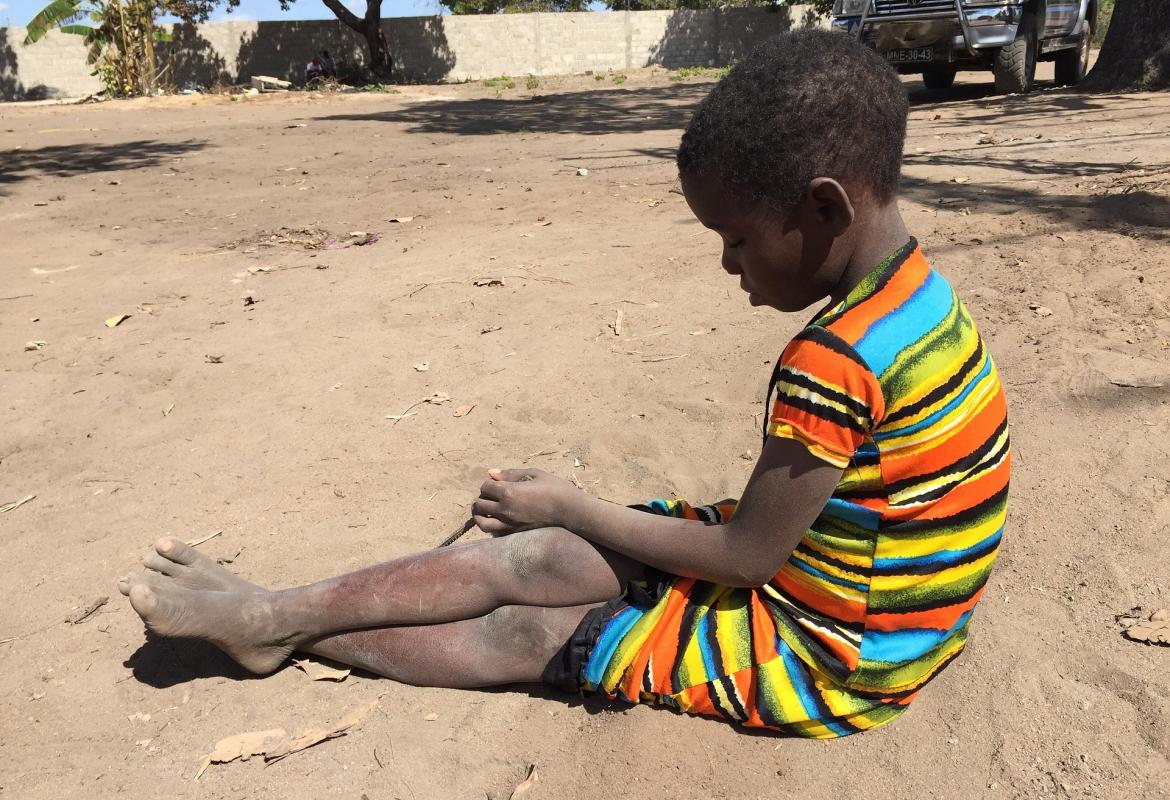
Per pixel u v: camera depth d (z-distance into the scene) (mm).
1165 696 2318
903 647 2064
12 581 3076
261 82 25828
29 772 2277
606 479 3551
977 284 5254
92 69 30578
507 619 2324
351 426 4090
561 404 4199
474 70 32781
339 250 6914
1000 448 2000
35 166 11844
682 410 4086
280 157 12039
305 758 2285
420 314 5383
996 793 2088
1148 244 5617
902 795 2092
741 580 1992
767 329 4895
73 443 4039
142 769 2275
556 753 2258
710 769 2170
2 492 3660
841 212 1767
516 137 13445
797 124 1705
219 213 8438
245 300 5727
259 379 4621
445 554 2332
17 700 2533
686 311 5203
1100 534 3016
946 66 15133
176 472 3758
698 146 1812
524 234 7027
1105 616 2641
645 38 33938
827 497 1871
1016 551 2980
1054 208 6547
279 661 2533
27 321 5598
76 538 3312
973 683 2416
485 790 2180
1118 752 2174
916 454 1871
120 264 6797
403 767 2244
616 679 2152
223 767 2271
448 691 2473
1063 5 14086
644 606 2172
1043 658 2488
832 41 1769
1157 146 8531
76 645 2752
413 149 12383
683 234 6734
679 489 3465
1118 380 3996
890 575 1974
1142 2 13086
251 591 2494
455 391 4387
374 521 3338
